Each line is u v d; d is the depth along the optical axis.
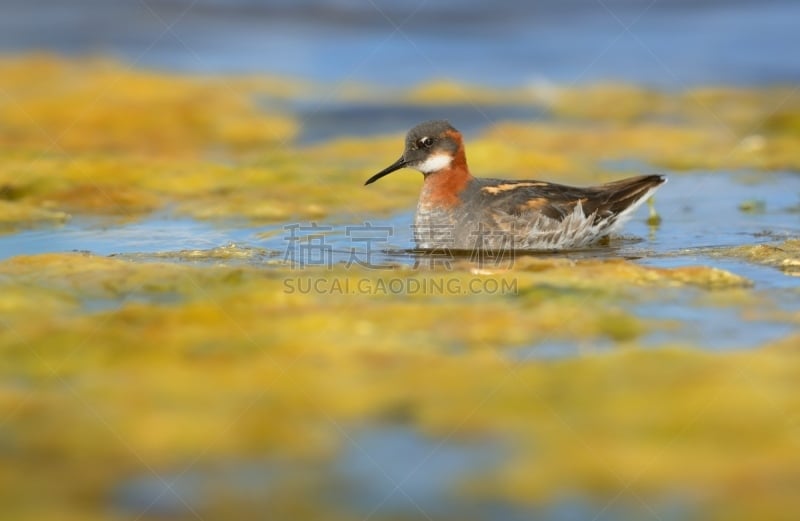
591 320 10.38
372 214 15.73
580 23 29.09
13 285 11.39
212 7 30.55
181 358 9.46
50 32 28.22
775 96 23.22
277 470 7.69
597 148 19.77
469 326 10.24
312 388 8.84
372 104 23.11
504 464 7.68
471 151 19.28
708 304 10.90
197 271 11.99
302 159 19.00
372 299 11.13
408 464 7.75
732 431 7.91
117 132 20.75
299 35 28.41
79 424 8.21
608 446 7.80
